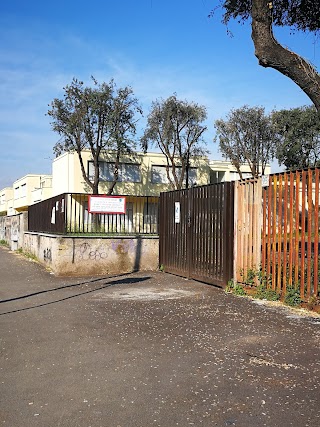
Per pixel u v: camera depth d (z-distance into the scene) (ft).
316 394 13.91
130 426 11.93
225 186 32.40
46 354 18.10
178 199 40.14
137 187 137.39
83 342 19.76
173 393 14.06
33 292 32.99
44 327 22.52
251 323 22.59
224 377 15.37
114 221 44.39
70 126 111.65
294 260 26.25
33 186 200.44
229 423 12.06
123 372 15.94
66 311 26.20
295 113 113.80
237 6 31.96
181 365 16.62
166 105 126.93
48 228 51.16
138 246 43.19
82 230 43.34
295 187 25.99
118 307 27.07
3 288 35.27
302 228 25.43
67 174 129.80
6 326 22.86
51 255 45.14
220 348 18.62
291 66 25.09
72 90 111.86
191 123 129.39
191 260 37.55
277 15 32.19
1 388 14.57
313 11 31.22
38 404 13.32
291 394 13.92
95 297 30.53
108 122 113.60
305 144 110.63
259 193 29.25
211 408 12.98
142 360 17.22
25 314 25.66
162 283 36.09
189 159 142.82
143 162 138.82
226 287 31.83
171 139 128.06
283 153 112.27
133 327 22.25
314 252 24.79
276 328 21.54
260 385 14.65
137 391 14.24
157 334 20.90
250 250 30.04
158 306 27.17
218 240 33.45
